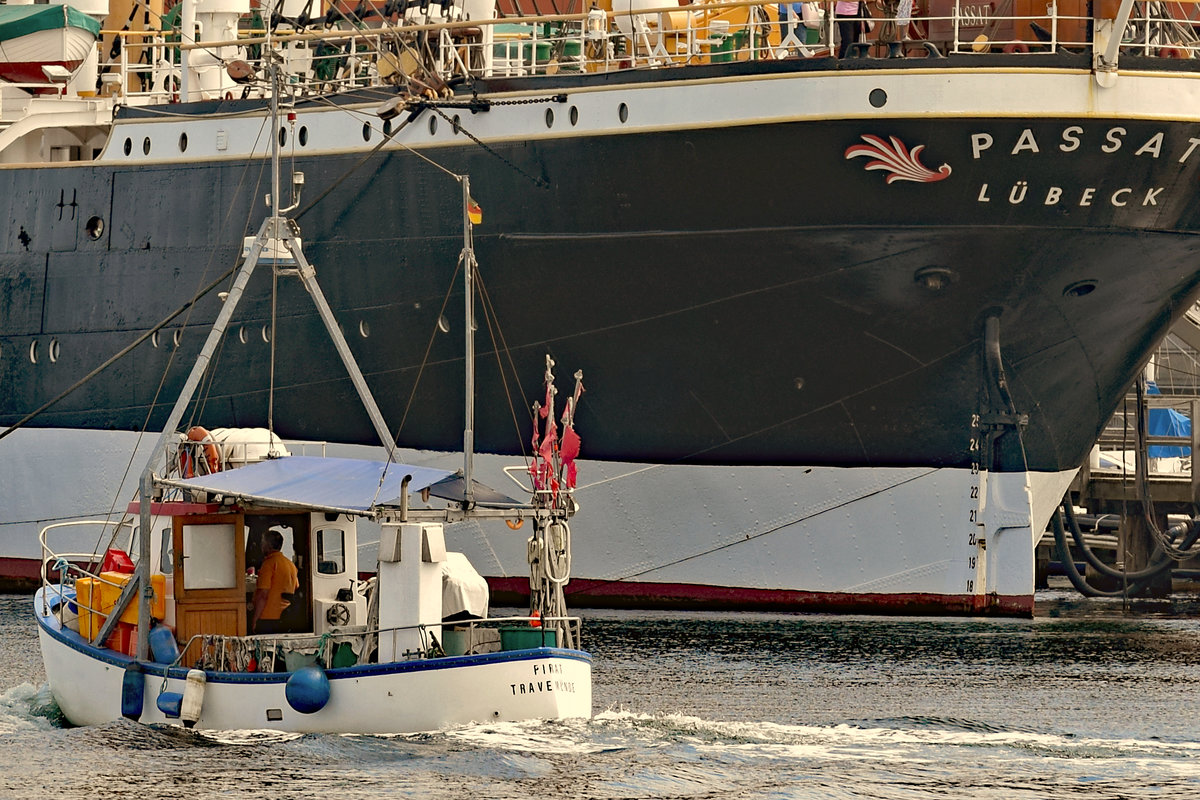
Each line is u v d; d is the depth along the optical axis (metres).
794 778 39.91
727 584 69.88
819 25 69.25
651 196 65.31
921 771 40.66
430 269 70.31
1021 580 67.25
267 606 46.12
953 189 62.06
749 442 68.56
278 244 52.91
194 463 49.72
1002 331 65.56
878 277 64.25
